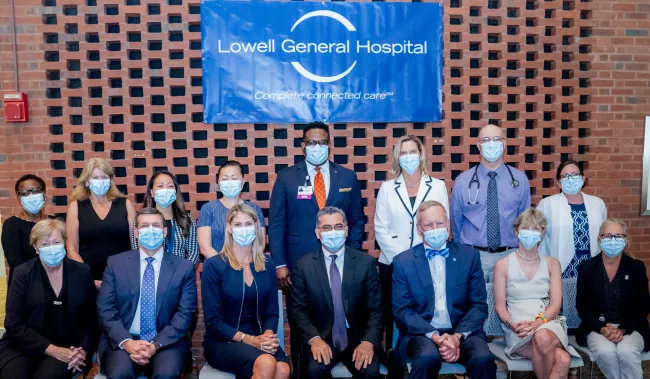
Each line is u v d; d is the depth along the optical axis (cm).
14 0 390
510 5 419
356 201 342
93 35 409
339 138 428
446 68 415
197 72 397
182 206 335
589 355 302
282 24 395
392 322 330
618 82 436
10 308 279
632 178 441
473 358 269
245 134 418
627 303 313
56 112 406
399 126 416
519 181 347
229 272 289
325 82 401
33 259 291
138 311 287
